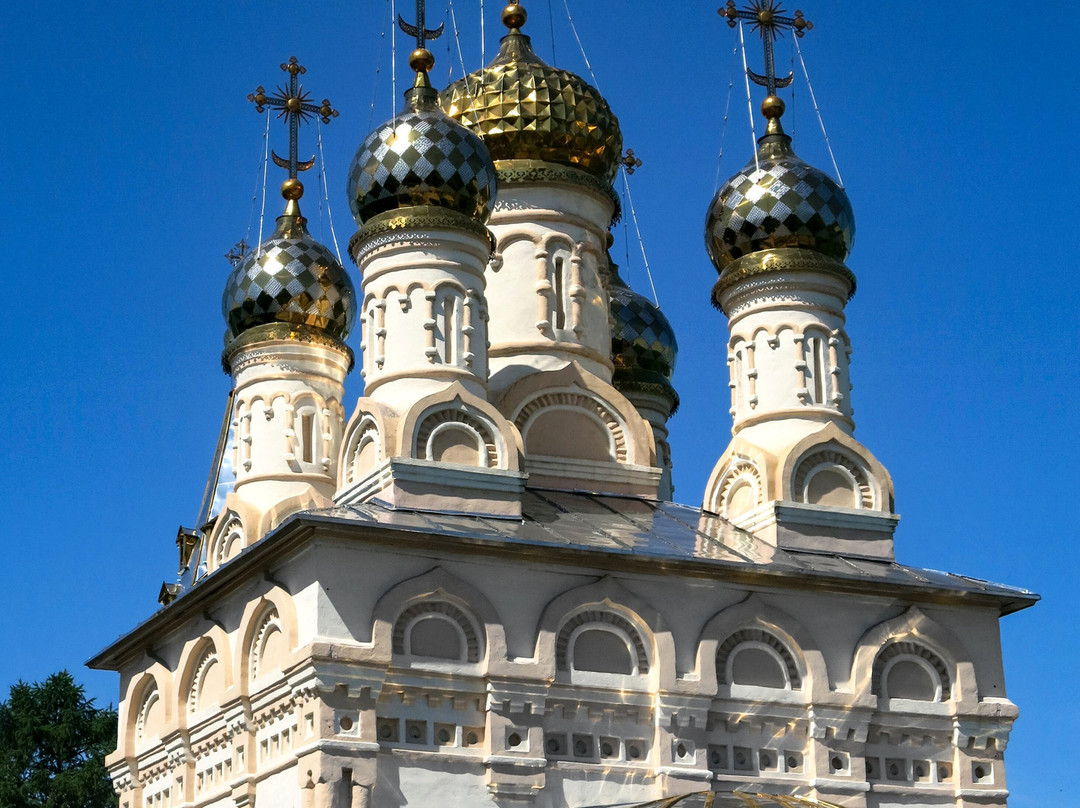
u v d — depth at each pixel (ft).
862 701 108.88
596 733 103.76
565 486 120.26
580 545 104.73
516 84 131.03
